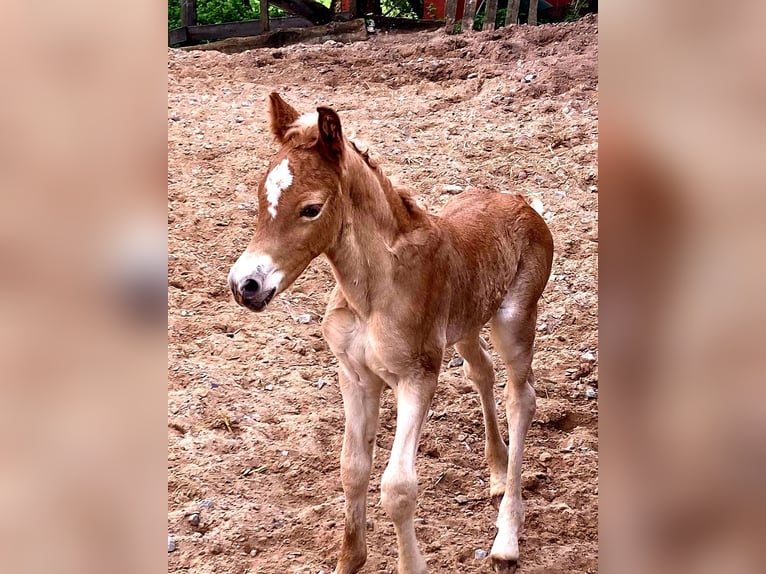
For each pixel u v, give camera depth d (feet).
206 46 40.34
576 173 24.49
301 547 12.70
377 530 13.10
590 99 28.63
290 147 10.08
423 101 29.86
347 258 10.55
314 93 30.94
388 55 34.73
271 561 12.41
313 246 10.02
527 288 13.32
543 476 14.48
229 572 12.17
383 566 12.39
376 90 31.30
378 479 14.37
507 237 13.03
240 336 18.13
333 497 13.73
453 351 18.21
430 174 24.16
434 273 11.23
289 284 10.03
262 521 13.10
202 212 22.09
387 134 26.76
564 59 31.71
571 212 22.81
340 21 41.63
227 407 15.79
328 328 11.33
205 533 12.91
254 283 9.54
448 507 13.76
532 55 33.12
